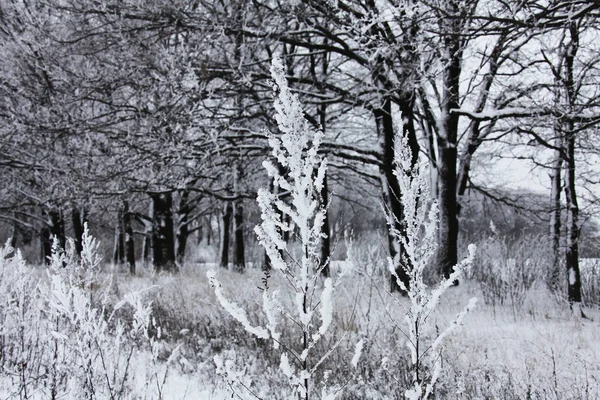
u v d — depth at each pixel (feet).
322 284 22.88
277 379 14.66
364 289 18.83
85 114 35.70
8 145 37.55
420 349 15.94
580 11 18.69
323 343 17.17
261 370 16.24
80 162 36.70
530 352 17.40
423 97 34.40
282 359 6.40
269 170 6.58
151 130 31.24
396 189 32.35
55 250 13.05
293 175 6.55
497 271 30.19
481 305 26.43
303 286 6.48
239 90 30.01
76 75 31.45
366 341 15.79
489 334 20.29
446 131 34.58
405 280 28.58
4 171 47.39
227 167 43.62
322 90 34.06
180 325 21.42
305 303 6.47
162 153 31.96
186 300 27.17
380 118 33.65
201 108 32.71
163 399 12.67
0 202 65.21
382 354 15.88
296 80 32.04
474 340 18.69
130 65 29.76
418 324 8.22
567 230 29.14
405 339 17.67
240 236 67.92
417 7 20.45
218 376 15.10
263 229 6.49
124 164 35.70
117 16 28.04
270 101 32.55
